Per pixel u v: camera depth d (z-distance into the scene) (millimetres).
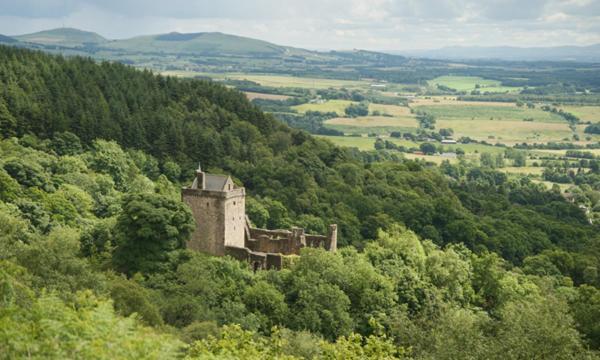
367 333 94375
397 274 108438
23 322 38031
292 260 107250
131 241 94812
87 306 51031
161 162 195375
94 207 147125
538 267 159375
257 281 95750
